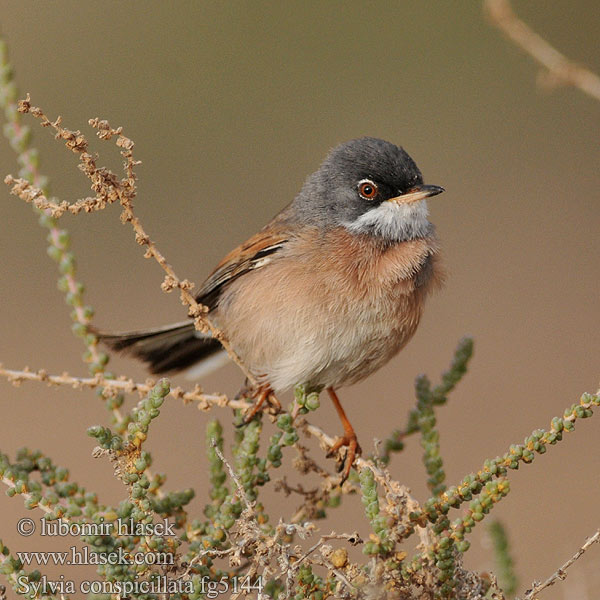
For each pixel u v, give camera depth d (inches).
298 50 790.5
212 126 754.2
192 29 780.0
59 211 244.8
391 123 767.1
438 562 211.9
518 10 735.7
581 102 745.6
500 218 723.4
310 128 765.3
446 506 216.8
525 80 763.4
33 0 765.3
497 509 476.4
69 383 258.7
